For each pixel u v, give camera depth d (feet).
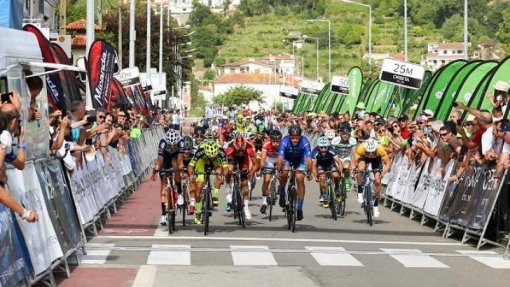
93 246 60.54
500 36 485.56
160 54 263.70
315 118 183.73
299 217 72.79
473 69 94.38
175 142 69.51
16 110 39.04
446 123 74.13
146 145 146.82
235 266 52.70
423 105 108.78
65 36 139.23
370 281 48.60
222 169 70.49
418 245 64.69
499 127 61.77
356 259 56.44
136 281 46.98
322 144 80.48
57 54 81.46
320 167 81.82
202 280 47.75
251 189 100.48
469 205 66.64
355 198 105.50
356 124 112.57
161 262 53.62
